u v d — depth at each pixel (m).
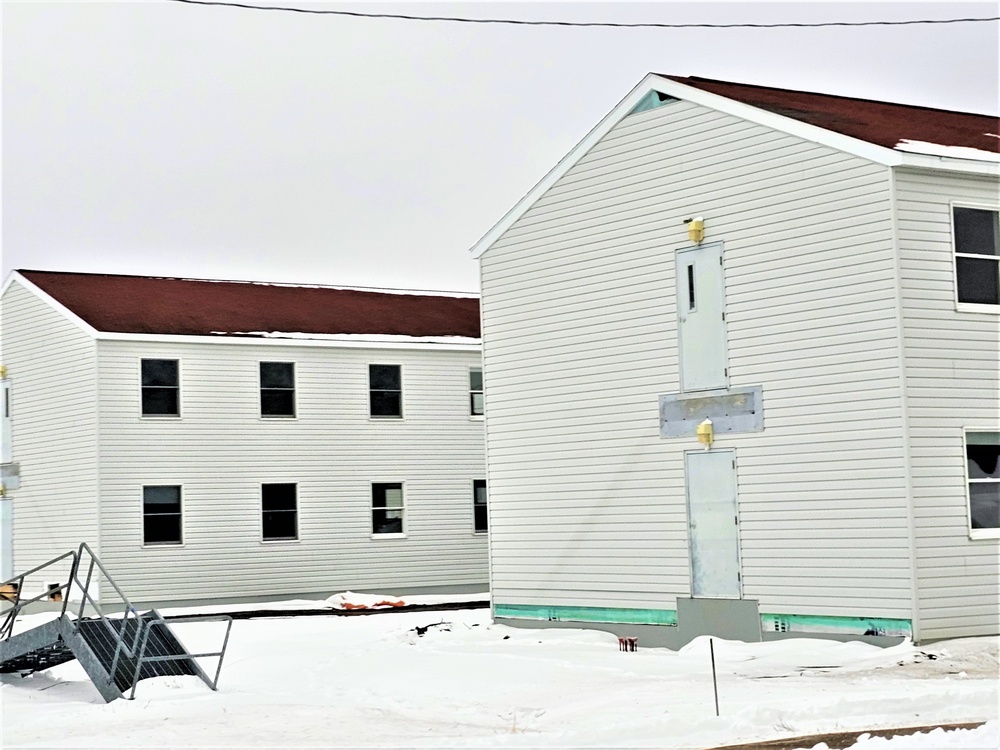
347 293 47.94
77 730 16.98
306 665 23.62
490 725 16.64
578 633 26.27
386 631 29.78
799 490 23.27
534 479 27.94
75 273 43.62
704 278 25.00
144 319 40.56
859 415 22.48
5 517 42.84
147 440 39.44
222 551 40.16
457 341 44.44
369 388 43.09
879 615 22.00
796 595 23.22
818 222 23.23
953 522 22.09
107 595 38.28
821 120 24.09
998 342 22.97
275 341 41.47
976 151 23.27
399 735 15.95
